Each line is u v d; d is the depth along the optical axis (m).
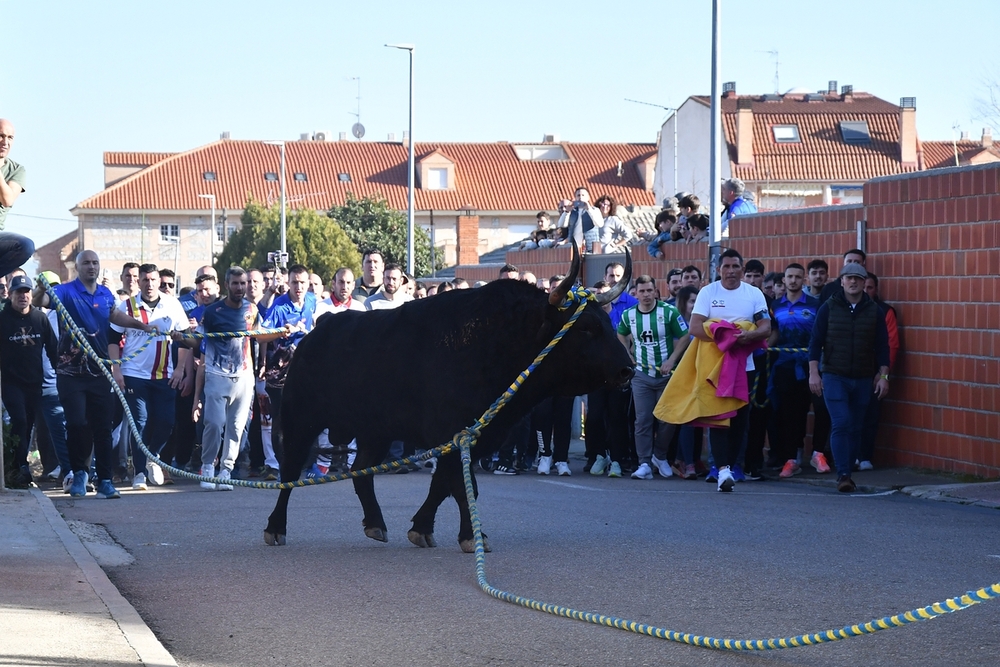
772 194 54.72
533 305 7.52
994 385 11.63
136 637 5.45
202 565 7.54
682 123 57.16
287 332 12.40
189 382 12.63
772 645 4.95
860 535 8.46
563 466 13.64
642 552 7.77
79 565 7.16
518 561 7.49
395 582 6.91
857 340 11.50
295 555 7.87
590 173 73.88
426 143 75.69
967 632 5.61
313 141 75.06
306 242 58.31
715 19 15.95
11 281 12.13
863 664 5.12
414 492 11.33
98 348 11.34
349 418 8.26
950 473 12.18
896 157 55.94
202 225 71.81
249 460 13.45
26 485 12.14
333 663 5.28
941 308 12.34
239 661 5.35
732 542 8.16
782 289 13.45
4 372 11.97
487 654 5.37
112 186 73.19
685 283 14.31
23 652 5.07
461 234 70.75
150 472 12.72
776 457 13.64
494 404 7.51
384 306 13.15
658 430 13.09
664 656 5.29
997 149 60.72
